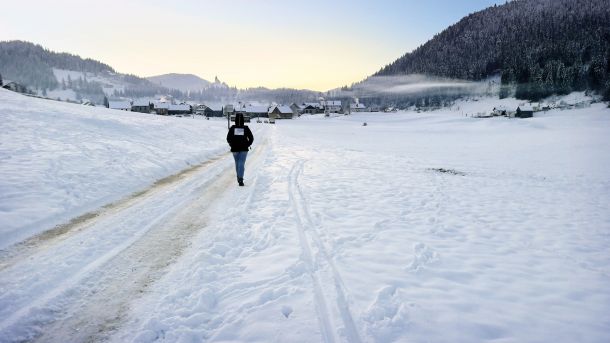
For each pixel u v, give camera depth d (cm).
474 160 2025
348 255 443
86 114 1769
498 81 19600
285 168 1217
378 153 2123
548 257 483
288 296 328
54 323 288
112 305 317
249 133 870
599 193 1094
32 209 546
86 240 466
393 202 783
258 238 492
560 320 308
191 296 329
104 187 739
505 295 354
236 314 300
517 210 790
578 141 3422
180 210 636
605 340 277
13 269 372
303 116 15162
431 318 300
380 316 299
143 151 1186
